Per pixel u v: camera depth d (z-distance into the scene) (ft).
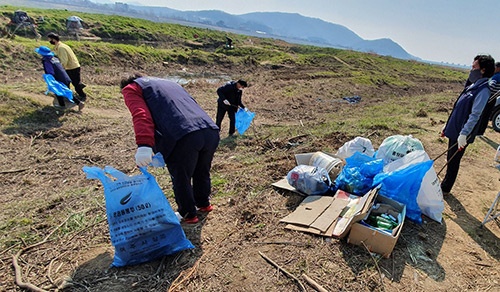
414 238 10.43
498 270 9.41
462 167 16.53
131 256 8.87
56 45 27.14
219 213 11.53
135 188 8.77
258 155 18.71
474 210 12.48
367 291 8.25
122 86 9.93
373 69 81.76
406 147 13.24
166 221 9.02
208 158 10.53
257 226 10.74
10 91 26.00
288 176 12.94
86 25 84.02
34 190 14.44
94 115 26.04
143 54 61.67
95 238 10.28
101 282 8.45
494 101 12.26
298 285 8.34
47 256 9.43
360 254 9.39
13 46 43.11
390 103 41.73
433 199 11.28
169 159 9.58
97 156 18.30
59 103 25.98
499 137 23.67
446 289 8.55
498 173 16.06
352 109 36.58
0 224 11.17
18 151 18.57
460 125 12.44
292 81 52.16
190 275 8.62
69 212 11.93
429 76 86.99
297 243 9.82
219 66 69.00
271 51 86.74
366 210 9.61
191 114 9.64
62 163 17.43
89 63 51.52
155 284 8.38
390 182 11.49
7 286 8.30
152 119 9.34
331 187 12.62
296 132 23.22
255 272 8.77
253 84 49.47
